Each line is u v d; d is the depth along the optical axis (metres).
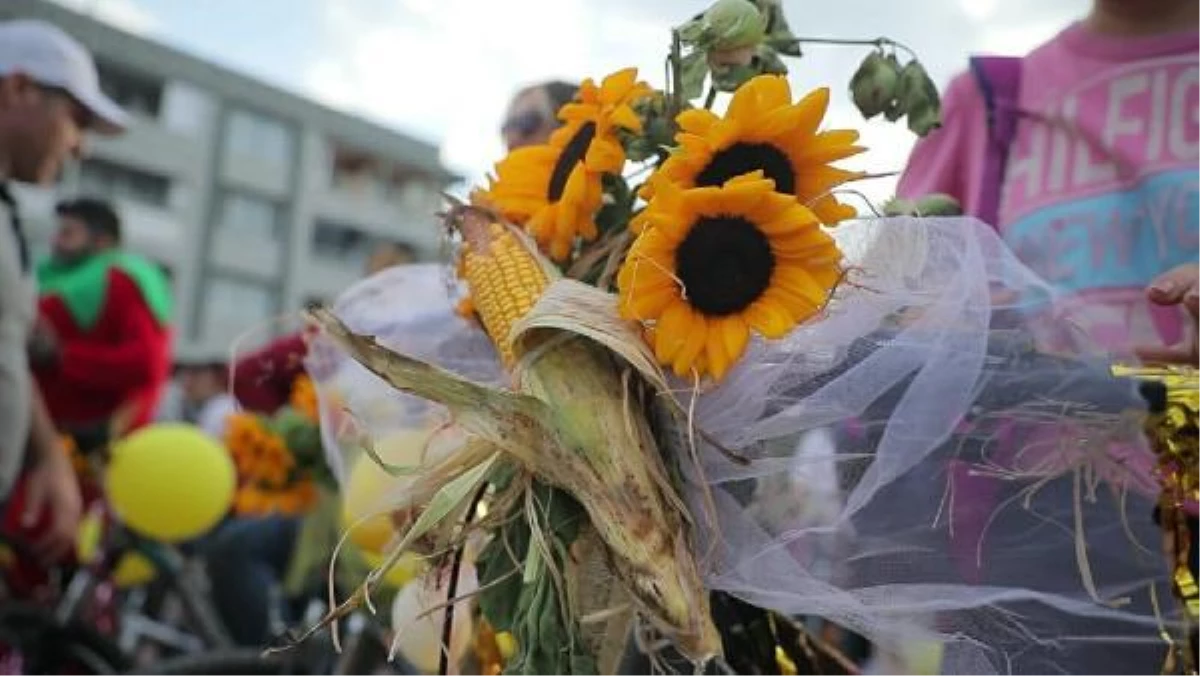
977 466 0.56
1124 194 0.76
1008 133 0.83
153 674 1.61
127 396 2.02
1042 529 0.57
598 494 0.50
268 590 1.99
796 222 0.49
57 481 1.47
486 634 0.74
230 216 24.12
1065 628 0.57
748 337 0.50
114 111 1.63
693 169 0.52
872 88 0.62
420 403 0.81
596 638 0.55
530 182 0.67
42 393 1.95
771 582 0.54
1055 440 0.55
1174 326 0.71
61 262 2.23
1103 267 0.75
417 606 0.74
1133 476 0.56
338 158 27.25
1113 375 0.54
